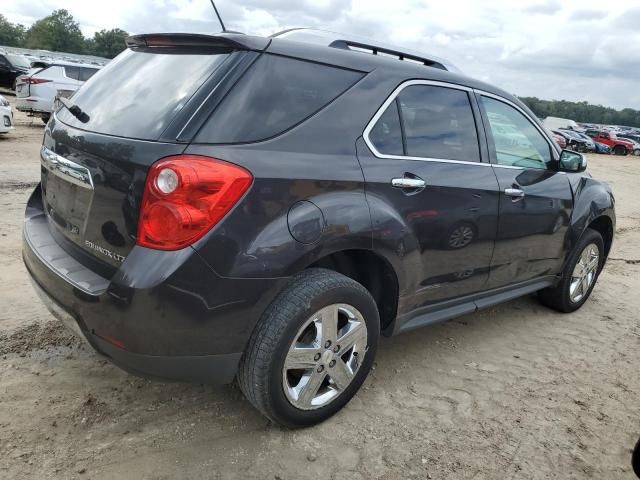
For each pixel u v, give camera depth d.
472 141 3.30
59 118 2.80
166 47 2.62
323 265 2.84
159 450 2.45
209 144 2.15
